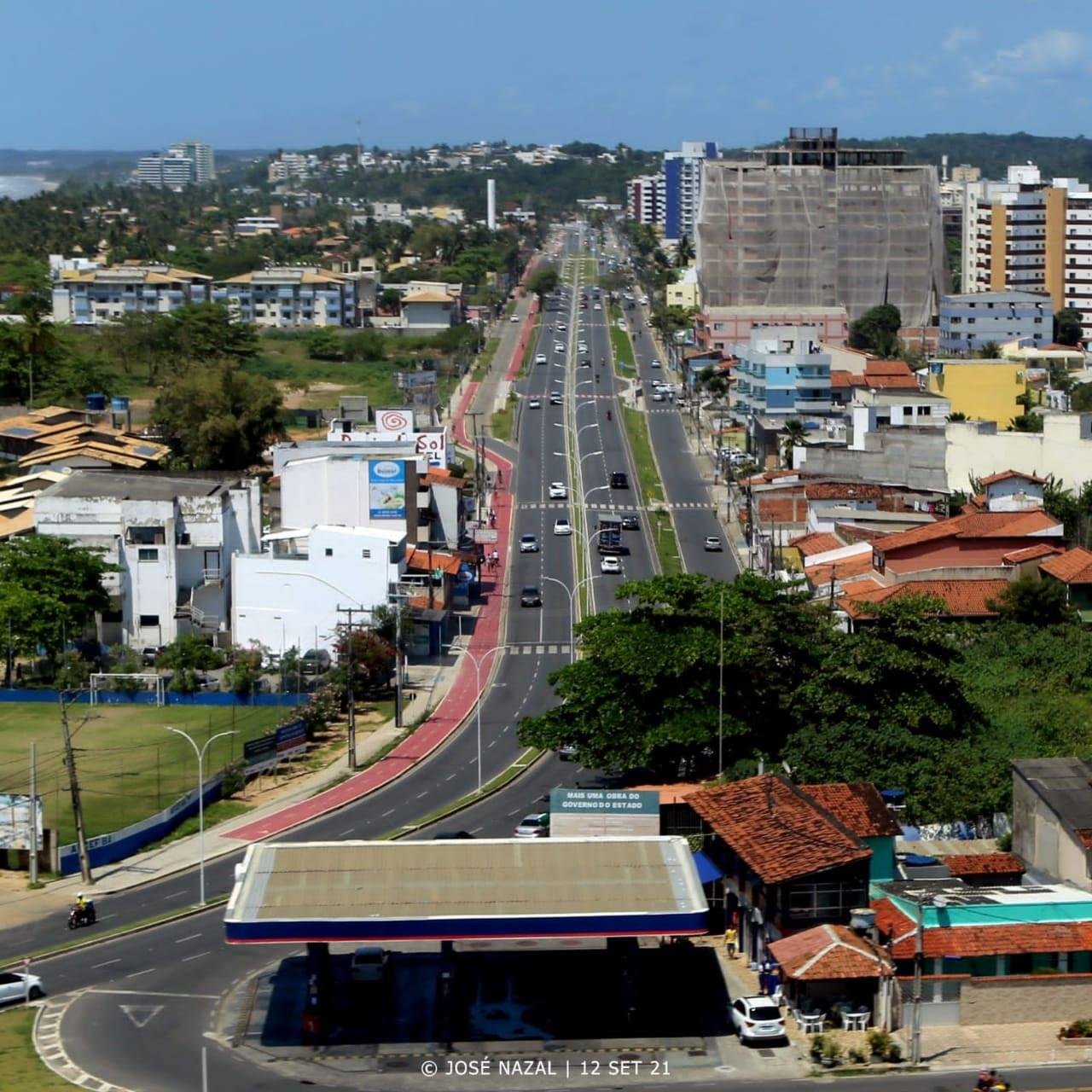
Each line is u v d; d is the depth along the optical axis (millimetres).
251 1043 136375
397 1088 127812
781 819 151750
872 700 186625
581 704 191125
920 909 134625
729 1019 139875
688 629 193000
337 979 148125
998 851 168125
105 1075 130125
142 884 178375
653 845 151500
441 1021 139375
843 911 143250
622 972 142250
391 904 138500
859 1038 135750
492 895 140375
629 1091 126562
